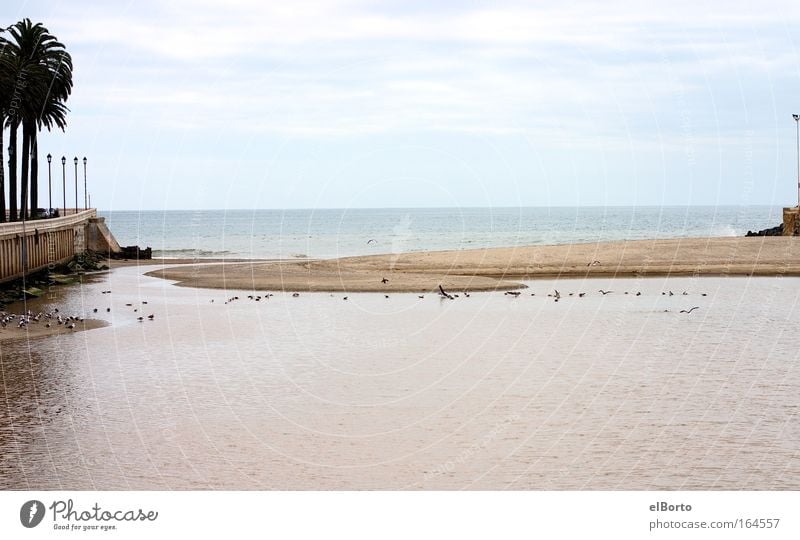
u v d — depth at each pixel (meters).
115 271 84.38
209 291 63.53
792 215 98.31
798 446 21.77
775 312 48.31
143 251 104.94
